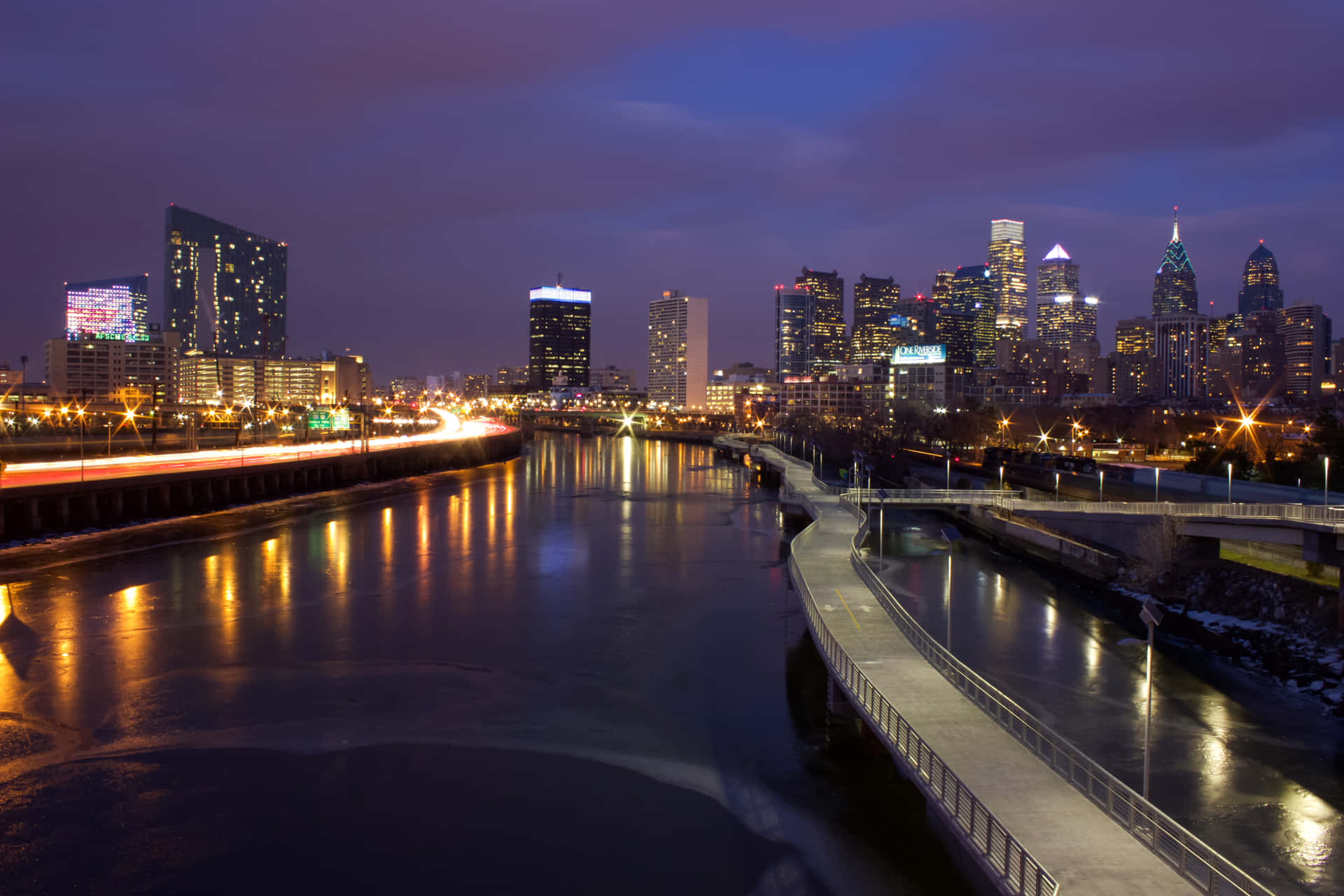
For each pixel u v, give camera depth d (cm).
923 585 8594
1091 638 6706
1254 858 3569
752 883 3403
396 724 4872
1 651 6066
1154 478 13288
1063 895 2583
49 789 4088
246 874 3438
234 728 4788
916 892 3338
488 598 7788
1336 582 7181
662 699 5291
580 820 3859
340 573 8794
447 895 3319
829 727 4725
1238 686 5609
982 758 3534
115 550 9812
